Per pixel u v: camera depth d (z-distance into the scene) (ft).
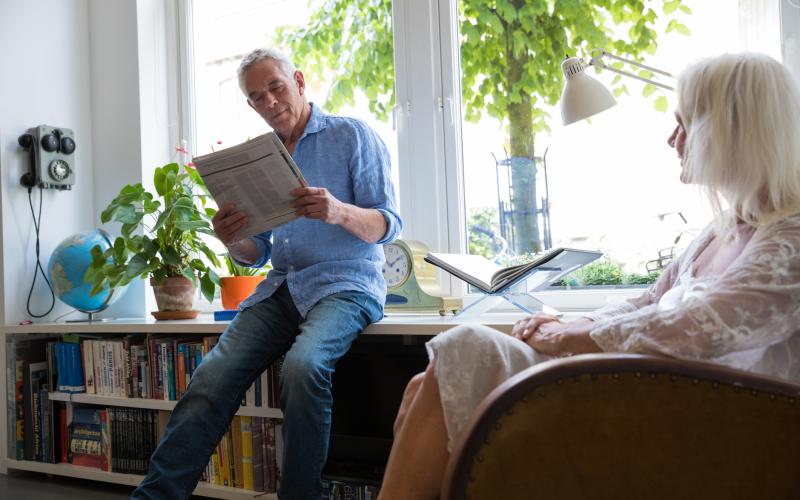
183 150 9.45
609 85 7.50
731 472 2.81
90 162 10.18
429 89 8.33
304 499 5.42
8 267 9.14
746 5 6.40
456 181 8.20
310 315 6.05
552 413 2.87
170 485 5.49
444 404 3.43
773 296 3.06
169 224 8.43
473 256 6.91
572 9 7.70
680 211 7.16
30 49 9.55
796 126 3.36
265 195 5.66
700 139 3.44
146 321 8.57
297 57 9.53
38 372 8.87
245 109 10.01
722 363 3.33
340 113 9.16
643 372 2.85
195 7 10.36
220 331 7.17
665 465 2.84
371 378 6.89
